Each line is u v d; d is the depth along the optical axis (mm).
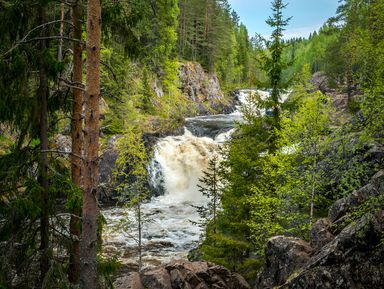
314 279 9391
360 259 9164
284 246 11430
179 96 64625
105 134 32938
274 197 13641
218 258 14859
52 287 7770
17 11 7188
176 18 71188
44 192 8164
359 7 38938
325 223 11500
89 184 7203
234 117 63250
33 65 7559
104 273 8914
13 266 8031
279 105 15953
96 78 7047
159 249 21969
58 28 8758
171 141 37844
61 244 8648
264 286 11539
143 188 19750
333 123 15320
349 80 35812
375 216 9359
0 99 7145
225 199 14727
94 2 6859
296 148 13219
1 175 7656
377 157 12445
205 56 80688
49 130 9055
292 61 16469
